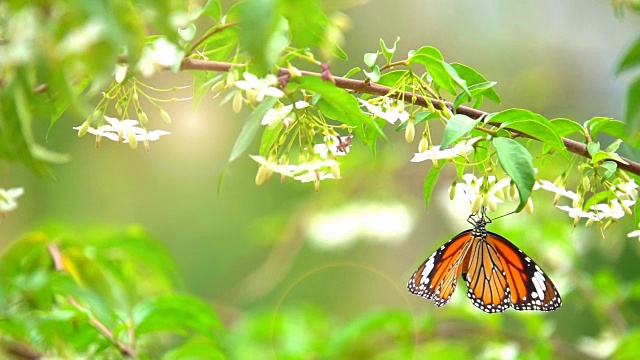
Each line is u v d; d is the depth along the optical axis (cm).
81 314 169
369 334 191
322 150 166
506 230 196
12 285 170
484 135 166
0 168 162
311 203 220
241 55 164
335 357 188
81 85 164
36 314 168
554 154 167
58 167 256
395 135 256
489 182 166
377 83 167
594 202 166
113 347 172
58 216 258
